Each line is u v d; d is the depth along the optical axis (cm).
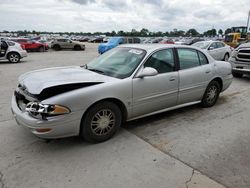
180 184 263
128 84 360
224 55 1323
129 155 321
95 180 269
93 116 336
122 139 367
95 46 3747
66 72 382
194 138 374
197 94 480
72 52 2489
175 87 428
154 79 392
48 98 302
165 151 333
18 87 366
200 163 304
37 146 343
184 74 440
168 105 433
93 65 432
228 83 548
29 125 303
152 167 294
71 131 319
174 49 436
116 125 365
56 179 270
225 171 288
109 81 348
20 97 344
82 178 272
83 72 385
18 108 337
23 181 266
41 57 1833
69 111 307
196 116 468
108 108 348
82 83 327
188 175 279
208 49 1222
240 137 379
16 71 1045
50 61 1515
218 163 304
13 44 1419
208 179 272
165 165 298
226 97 611
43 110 294
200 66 478
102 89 333
